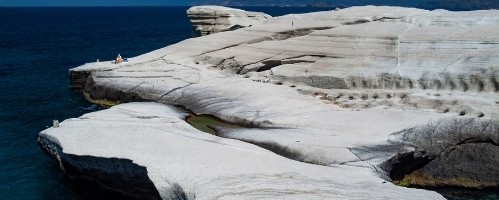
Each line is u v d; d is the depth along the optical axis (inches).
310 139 1132.5
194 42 2121.1
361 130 1180.5
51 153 1163.3
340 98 1466.5
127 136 1139.3
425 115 1243.8
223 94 1512.1
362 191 812.6
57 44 4028.1
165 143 1090.1
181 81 1689.2
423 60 1520.7
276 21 2290.8
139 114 1365.7
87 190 1091.3
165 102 1582.2
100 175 1054.4
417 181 1121.4
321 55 1688.0
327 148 1072.8
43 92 2007.9
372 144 1096.8
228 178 869.8
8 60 2960.1
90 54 3346.5
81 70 1977.1
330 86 1551.4
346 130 1186.0
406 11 2107.5
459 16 1776.6
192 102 1513.3
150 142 1097.4
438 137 1172.5
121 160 996.6
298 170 941.8
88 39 4544.8
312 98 1448.1
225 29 2987.2
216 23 3024.1
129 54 3376.0
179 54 2016.5
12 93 1993.1
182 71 1802.4
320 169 962.7
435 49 1546.5
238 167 945.5
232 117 1358.3
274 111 1342.3
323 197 767.1
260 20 3117.6
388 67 1537.9
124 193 1042.1
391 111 1295.5
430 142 1161.4
